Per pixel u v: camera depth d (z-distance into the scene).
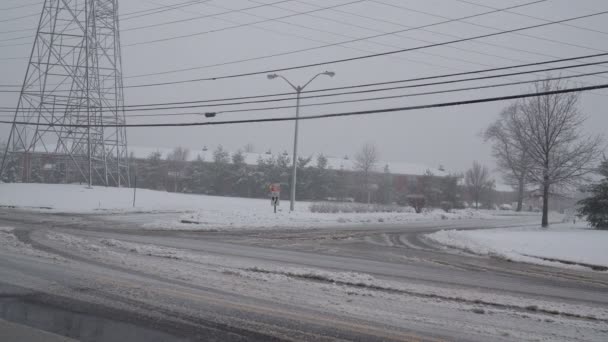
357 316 7.42
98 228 21.67
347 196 74.25
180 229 23.20
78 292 8.36
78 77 41.31
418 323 7.18
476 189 76.88
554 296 10.10
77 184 45.94
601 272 15.02
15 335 6.15
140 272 10.38
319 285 9.77
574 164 32.16
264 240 19.77
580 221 42.38
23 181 50.91
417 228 29.20
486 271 13.71
